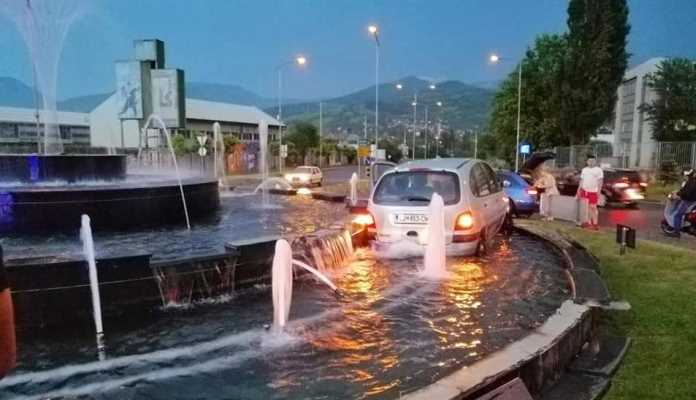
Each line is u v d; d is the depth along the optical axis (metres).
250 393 3.79
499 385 3.41
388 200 8.53
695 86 39.41
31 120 49.16
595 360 4.45
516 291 6.57
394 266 7.86
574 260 7.64
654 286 7.01
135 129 60.47
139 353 4.53
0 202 9.10
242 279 6.46
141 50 41.53
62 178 11.39
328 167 78.88
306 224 10.85
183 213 11.16
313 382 3.97
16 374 4.10
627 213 19.80
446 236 8.18
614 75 39.56
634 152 35.22
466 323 5.37
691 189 12.54
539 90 52.66
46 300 5.12
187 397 3.74
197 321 5.36
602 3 38.41
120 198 9.94
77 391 3.83
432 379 4.03
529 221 13.91
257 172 54.62
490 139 78.00
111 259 5.44
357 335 5.00
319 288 6.68
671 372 4.23
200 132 61.03
